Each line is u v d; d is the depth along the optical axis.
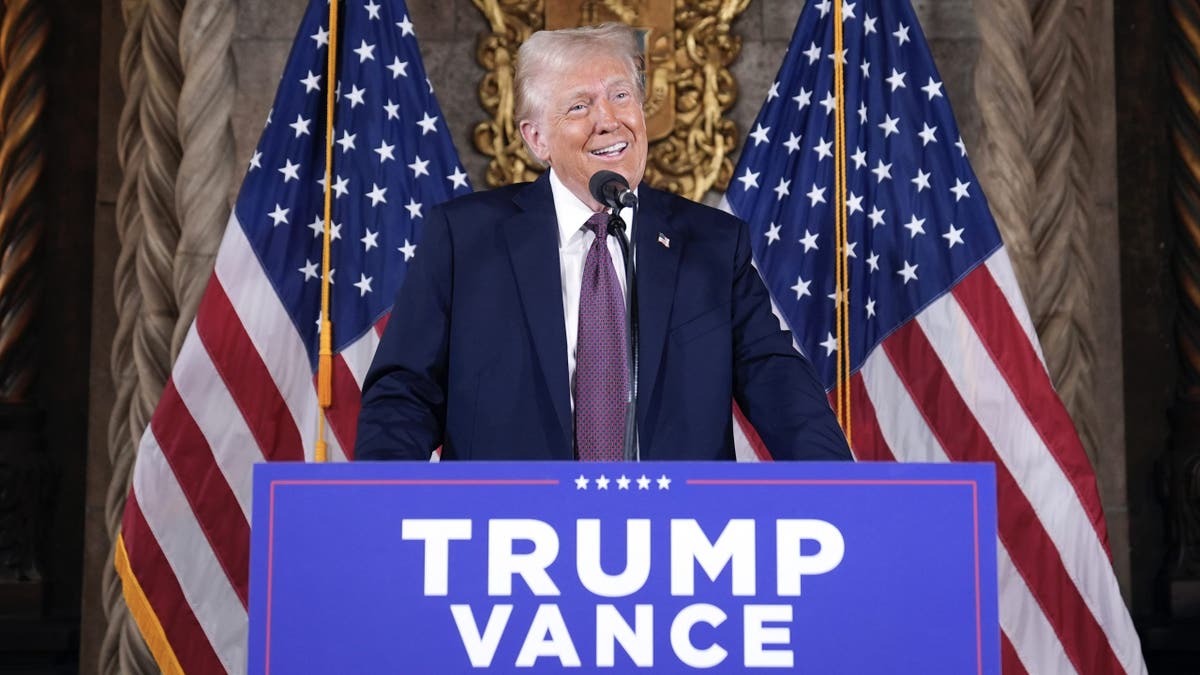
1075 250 12.51
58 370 12.95
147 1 12.63
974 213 11.09
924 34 12.25
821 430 6.27
